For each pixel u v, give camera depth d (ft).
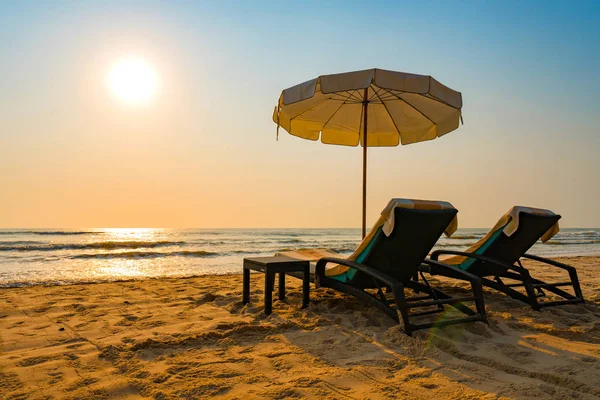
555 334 10.85
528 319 12.60
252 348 9.50
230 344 9.79
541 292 15.97
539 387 7.22
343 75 14.28
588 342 10.17
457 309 12.53
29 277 26.71
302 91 15.15
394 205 10.81
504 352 9.21
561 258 41.39
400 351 9.29
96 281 23.47
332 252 17.83
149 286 19.60
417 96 18.81
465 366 8.32
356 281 12.75
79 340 10.24
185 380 7.52
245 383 7.40
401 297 10.53
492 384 7.40
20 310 13.65
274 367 8.24
